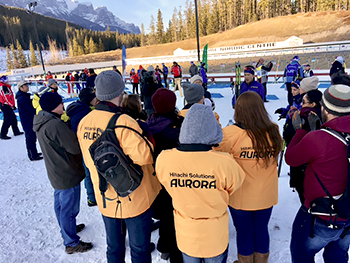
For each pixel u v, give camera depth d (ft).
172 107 7.10
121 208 6.12
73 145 7.92
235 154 6.11
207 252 5.29
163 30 285.02
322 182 5.20
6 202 12.50
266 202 6.39
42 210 11.72
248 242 6.74
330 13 178.40
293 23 181.57
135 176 5.71
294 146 5.75
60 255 8.71
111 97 6.18
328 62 82.79
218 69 109.09
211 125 4.99
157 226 9.91
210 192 5.00
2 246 9.23
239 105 6.04
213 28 239.50
